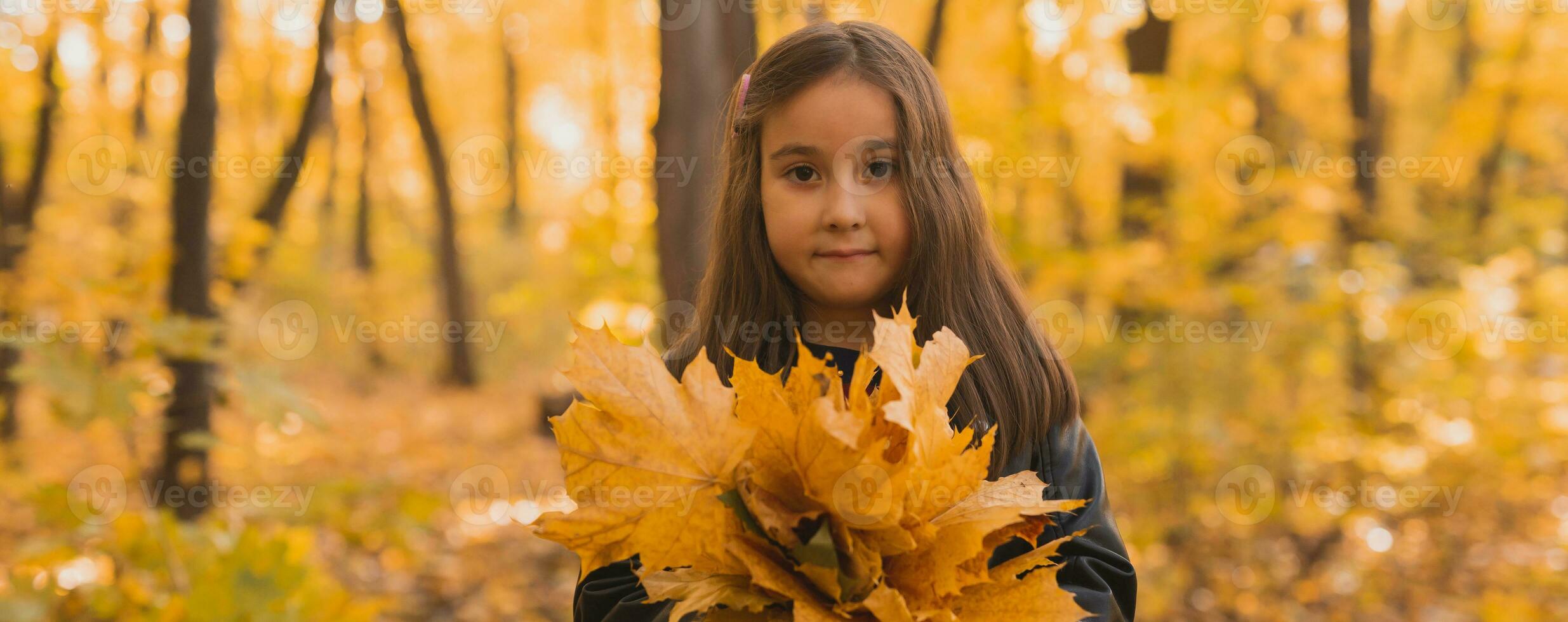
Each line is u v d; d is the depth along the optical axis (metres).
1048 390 1.37
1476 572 5.33
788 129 1.25
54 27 6.26
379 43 11.05
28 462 5.51
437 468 7.78
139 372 3.36
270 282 10.20
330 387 13.05
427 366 15.04
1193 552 5.20
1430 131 10.98
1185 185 5.44
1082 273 4.70
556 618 4.72
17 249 5.27
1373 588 5.05
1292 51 8.18
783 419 0.88
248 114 10.88
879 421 0.90
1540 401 5.68
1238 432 5.02
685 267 3.18
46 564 2.90
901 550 0.87
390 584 4.90
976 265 1.36
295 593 2.88
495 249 16.14
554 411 9.40
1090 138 5.29
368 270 15.23
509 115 14.82
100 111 8.63
